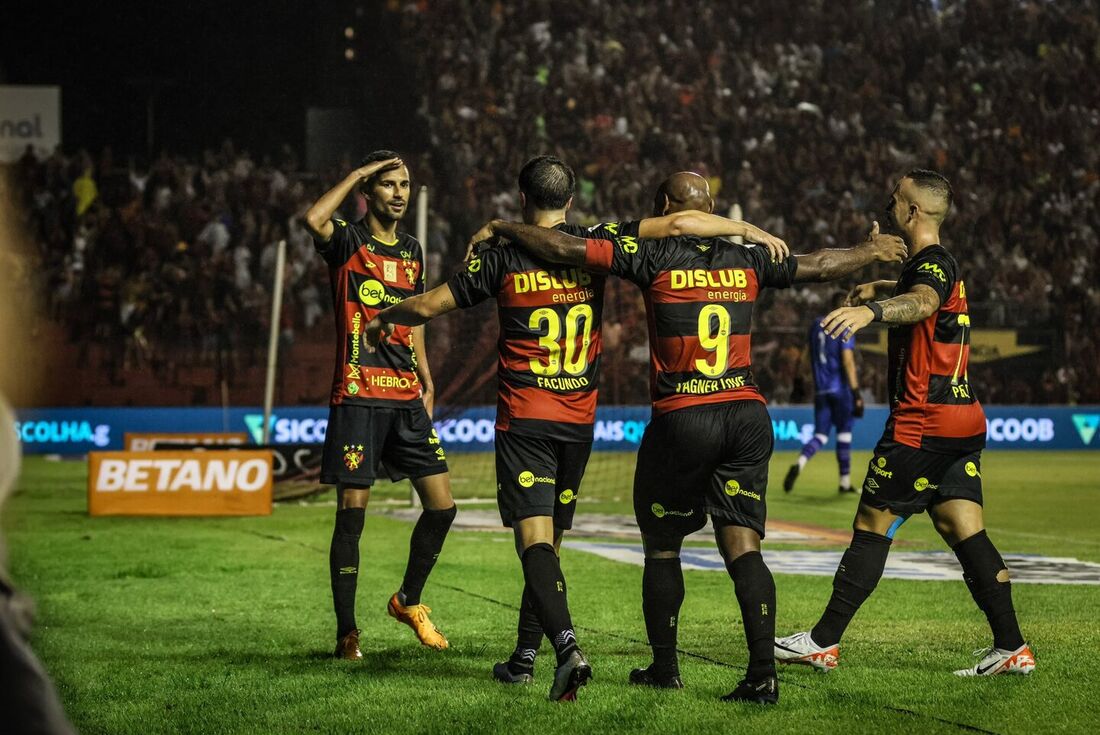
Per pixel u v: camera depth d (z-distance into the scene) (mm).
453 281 6273
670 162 41562
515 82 42656
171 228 35500
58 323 32625
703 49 45688
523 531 6160
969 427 6746
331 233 7746
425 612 7820
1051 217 41781
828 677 6660
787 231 40656
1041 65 46500
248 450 17328
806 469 27391
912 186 6922
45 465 28094
